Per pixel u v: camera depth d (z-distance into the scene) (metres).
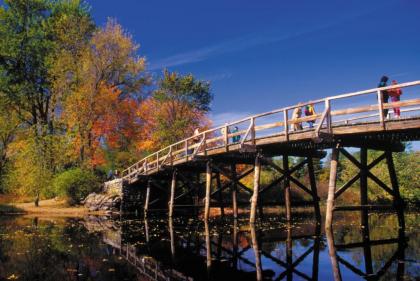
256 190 17.78
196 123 38.19
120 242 14.23
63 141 34.47
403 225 16.19
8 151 38.59
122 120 41.78
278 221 21.05
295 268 9.36
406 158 30.31
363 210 16.27
